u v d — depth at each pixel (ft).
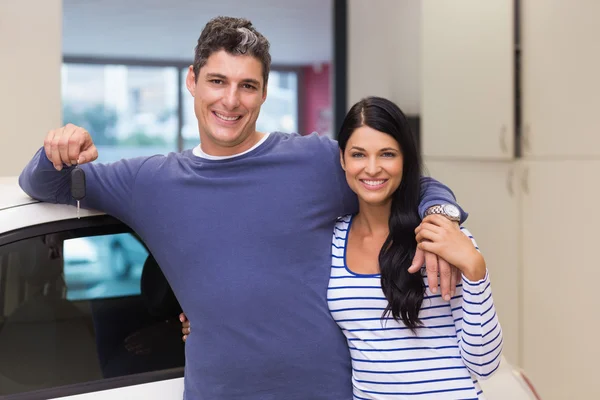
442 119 13.61
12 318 5.46
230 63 5.33
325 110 41.11
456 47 13.03
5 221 5.52
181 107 38.86
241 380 5.41
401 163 5.46
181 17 27.66
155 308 5.92
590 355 10.33
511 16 11.62
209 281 5.39
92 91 37.40
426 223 5.20
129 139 38.37
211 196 5.48
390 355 5.31
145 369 5.80
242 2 25.13
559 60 10.77
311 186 5.65
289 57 37.96
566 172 10.68
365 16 18.17
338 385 5.57
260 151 5.61
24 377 5.45
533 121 11.47
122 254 5.85
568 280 10.72
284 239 5.48
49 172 5.32
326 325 5.54
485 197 12.62
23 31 11.04
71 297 5.65
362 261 5.59
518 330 11.98
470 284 4.99
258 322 5.37
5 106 11.03
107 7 25.86
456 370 5.27
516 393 6.37
